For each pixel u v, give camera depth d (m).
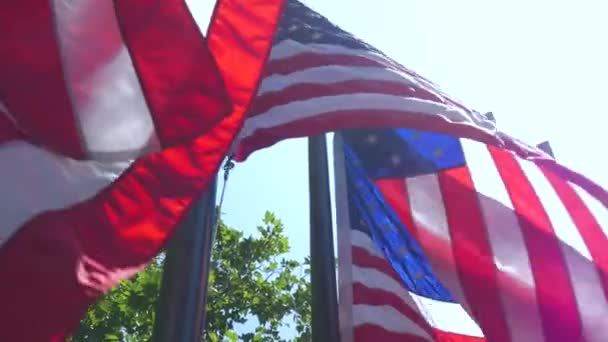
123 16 3.41
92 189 3.05
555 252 6.59
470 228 6.73
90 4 3.36
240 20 4.21
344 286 6.62
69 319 2.65
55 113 3.01
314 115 5.66
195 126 3.22
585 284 6.42
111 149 3.05
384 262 6.89
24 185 2.80
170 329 4.25
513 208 6.87
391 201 7.02
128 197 3.17
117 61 3.28
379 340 6.44
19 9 3.15
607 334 6.25
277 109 5.68
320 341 6.16
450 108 6.04
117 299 16.70
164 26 3.45
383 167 7.26
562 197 6.99
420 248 6.90
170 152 3.44
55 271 2.69
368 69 6.24
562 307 6.30
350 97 5.87
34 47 3.10
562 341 6.11
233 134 3.66
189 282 4.43
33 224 2.74
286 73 6.04
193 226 4.61
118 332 16.73
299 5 7.08
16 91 2.96
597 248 6.67
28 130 2.91
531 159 6.68
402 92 6.06
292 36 6.63
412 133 7.39
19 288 2.58
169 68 3.35
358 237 6.95
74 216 2.91
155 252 3.09
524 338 6.11
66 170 2.98
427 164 7.21
